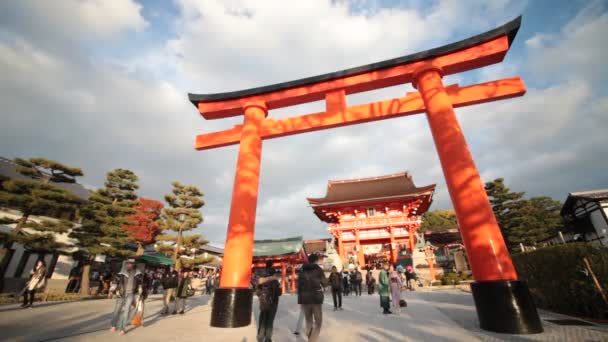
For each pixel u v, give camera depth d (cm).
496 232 610
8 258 1952
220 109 974
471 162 680
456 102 792
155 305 1339
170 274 1030
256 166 868
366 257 3225
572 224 2377
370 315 867
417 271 2559
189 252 2411
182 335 612
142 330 675
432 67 813
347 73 892
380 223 3017
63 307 1106
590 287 649
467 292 1551
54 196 1585
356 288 1750
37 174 1712
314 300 500
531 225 2631
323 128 898
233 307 681
